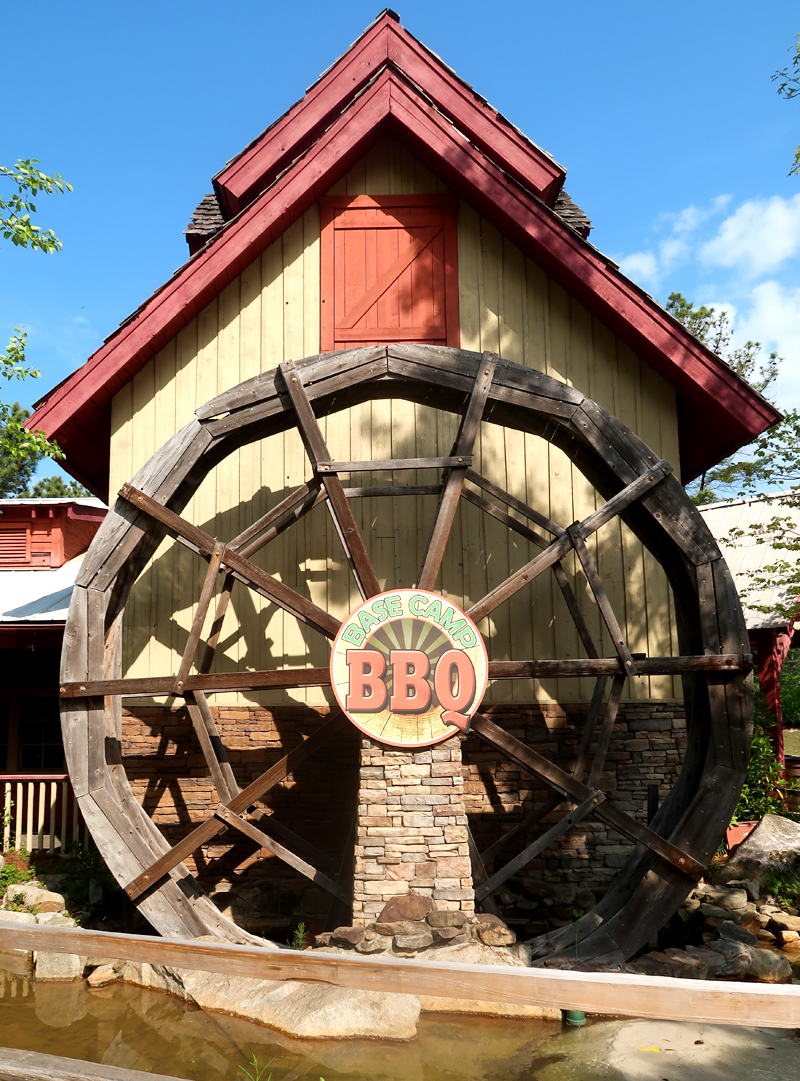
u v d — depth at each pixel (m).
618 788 7.62
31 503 12.43
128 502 6.61
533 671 6.33
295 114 8.25
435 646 6.20
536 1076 4.32
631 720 7.71
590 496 8.03
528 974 2.88
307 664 7.78
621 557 7.96
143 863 6.21
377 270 8.20
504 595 6.43
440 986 2.97
